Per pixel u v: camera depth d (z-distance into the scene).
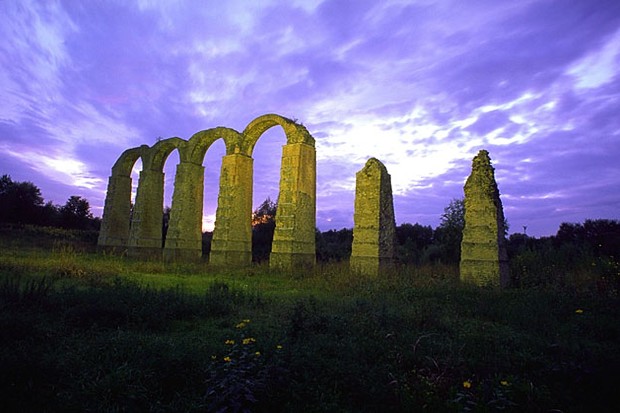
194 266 20.34
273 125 23.86
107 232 31.73
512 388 4.68
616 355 5.62
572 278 13.45
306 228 21.44
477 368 5.35
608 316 8.71
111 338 6.01
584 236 30.98
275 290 13.10
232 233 23.66
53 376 4.68
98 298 8.10
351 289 12.71
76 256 20.83
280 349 5.39
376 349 6.04
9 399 4.10
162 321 7.45
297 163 21.17
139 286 10.41
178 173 27.12
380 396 4.49
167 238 26.59
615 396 4.64
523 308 9.22
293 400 4.40
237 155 24.31
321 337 6.44
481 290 12.58
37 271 14.02
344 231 40.47
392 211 18.92
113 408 4.09
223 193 24.42
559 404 4.50
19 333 5.85
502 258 14.88
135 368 4.86
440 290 12.20
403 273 15.57
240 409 4.02
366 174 18.45
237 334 6.64
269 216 31.98
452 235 25.02
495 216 14.86
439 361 5.51
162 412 4.11
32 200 44.41
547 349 6.29
